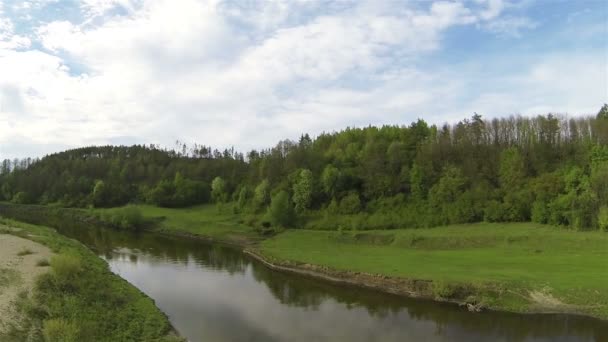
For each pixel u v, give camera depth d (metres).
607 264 47.50
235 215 104.06
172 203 123.50
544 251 57.12
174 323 34.94
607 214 61.66
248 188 115.88
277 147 146.50
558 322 35.81
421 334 33.81
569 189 72.06
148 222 102.62
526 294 40.00
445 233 70.00
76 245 60.97
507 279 42.62
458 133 106.75
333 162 110.25
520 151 90.75
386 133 122.75
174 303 40.44
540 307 38.22
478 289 41.66
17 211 131.38
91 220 113.06
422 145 104.75
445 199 82.56
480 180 85.94
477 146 99.75
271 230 86.88
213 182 127.62
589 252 54.94
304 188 95.88
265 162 126.56
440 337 33.22
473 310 39.06
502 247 61.25
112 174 163.00
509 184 82.12
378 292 45.78
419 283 44.91
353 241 72.44
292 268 56.91
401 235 70.81
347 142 126.38
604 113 105.31
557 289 39.81
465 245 64.25
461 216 76.69
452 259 54.56
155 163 175.25
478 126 105.81
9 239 55.12
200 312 38.09
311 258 59.06
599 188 65.75
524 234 63.84
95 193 132.62
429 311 39.31
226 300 42.28
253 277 52.88
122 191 137.00
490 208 75.12
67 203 135.75
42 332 26.28
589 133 95.88
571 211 65.19
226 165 150.62
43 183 151.75
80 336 26.14
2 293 31.34
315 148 135.00
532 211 71.56
